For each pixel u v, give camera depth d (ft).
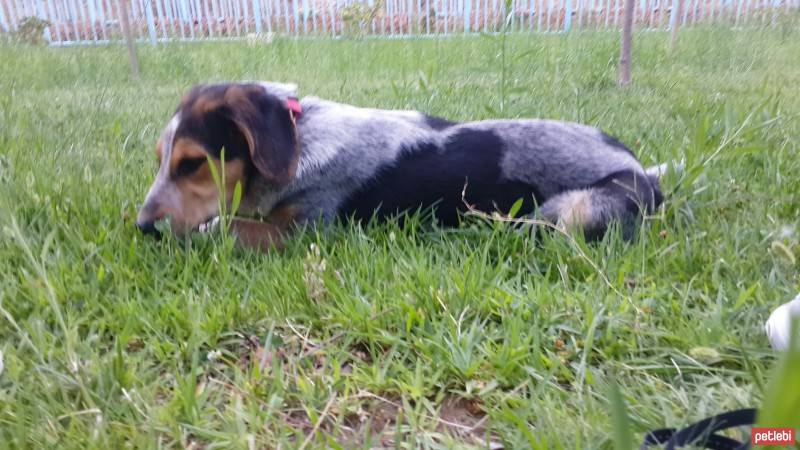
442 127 3.17
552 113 5.09
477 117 5.09
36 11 12.23
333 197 3.02
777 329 2.19
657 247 2.94
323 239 2.92
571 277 2.74
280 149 2.76
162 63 8.43
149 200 2.82
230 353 2.30
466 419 2.05
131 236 2.98
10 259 2.77
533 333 2.28
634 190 3.00
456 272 2.63
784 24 11.26
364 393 2.08
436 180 3.02
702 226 3.14
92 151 4.30
